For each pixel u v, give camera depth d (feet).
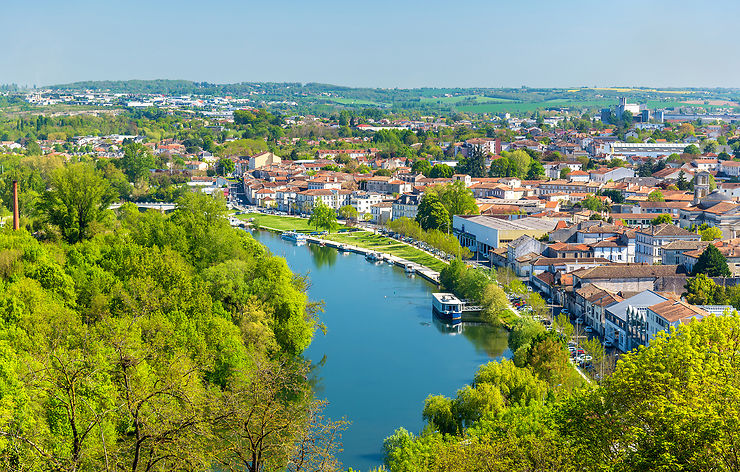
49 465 228.84
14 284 580.30
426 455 394.32
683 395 291.38
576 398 319.27
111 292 590.55
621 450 287.48
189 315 581.94
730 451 246.88
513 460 320.09
